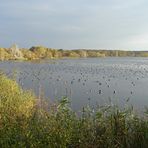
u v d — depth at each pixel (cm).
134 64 9450
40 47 14588
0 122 1158
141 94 2688
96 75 4622
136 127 988
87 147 939
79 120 1049
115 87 3150
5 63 8788
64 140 894
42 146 866
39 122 1063
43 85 3203
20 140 894
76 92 2725
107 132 977
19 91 2064
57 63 9356
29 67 6519
